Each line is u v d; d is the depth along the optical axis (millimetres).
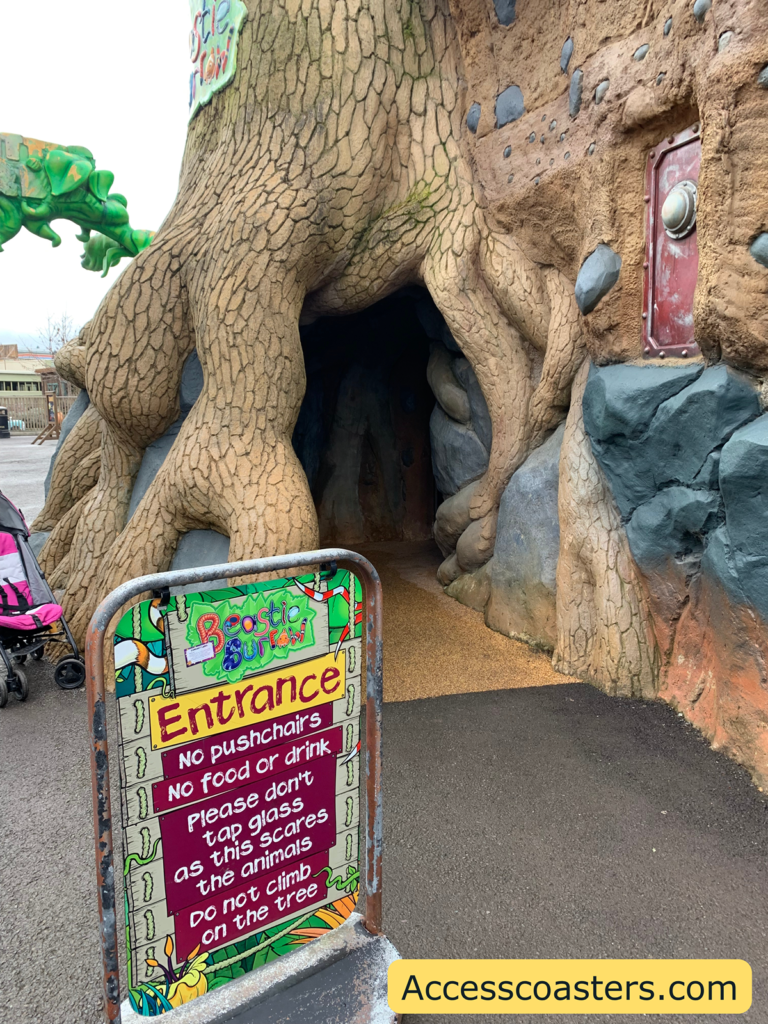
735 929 2146
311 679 1698
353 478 8234
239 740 1591
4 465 18312
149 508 4562
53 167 9352
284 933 1765
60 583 5812
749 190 2686
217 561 4414
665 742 3311
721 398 3027
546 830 2656
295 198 4371
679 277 3463
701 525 3289
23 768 3252
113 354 4672
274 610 1603
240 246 4309
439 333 5875
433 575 6590
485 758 3203
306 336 7141
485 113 4656
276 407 4391
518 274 4633
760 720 2955
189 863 1557
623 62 3504
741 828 2648
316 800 1766
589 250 3893
